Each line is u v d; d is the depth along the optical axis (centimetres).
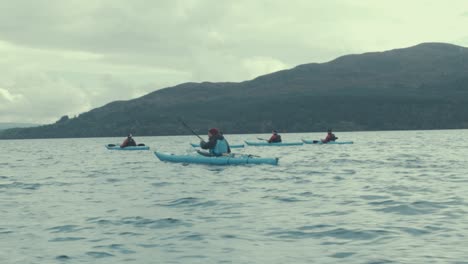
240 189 1557
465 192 1396
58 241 866
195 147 5897
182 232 926
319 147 4588
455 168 2180
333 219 1032
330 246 802
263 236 884
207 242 842
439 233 877
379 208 1161
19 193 1564
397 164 2450
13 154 4956
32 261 737
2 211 1197
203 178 1908
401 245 797
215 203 1279
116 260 738
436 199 1273
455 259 707
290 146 4959
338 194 1412
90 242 855
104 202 1329
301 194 1423
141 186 1689
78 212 1170
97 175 2153
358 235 875
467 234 864
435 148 4200
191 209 1191
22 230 964
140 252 783
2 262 733
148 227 978
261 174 2028
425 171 2058
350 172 2067
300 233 902
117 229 962
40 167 2783
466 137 8131
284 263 707
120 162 2991
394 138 8412
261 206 1223
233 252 773
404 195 1359
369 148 4316
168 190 1562
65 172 2372
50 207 1253
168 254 768
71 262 731
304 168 2275
